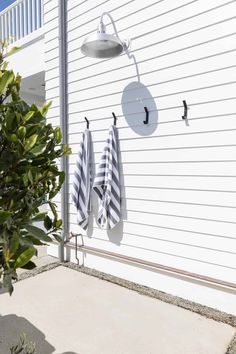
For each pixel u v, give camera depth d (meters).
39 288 3.27
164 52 3.09
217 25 2.75
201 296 2.93
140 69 3.28
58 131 1.43
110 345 2.30
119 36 3.44
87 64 3.77
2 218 1.04
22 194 1.23
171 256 3.11
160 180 3.17
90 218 3.82
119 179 3.50
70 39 3.95
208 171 2.84
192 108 2.92
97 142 3.72
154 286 3.26
